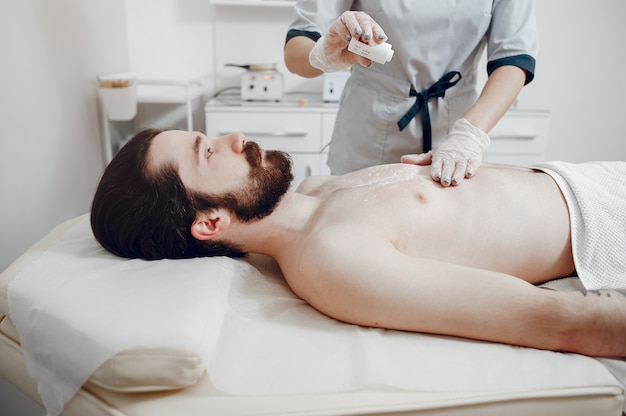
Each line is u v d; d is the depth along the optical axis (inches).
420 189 44.1
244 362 34.3
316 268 38.5
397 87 58.5
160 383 31.2
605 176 46.2
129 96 86.5
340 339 36.6
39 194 67.3
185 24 114.0
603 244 41.3
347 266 37.3
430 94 58.2
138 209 41.4
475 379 32.9
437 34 55.4
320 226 42.3
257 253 47.5
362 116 61.1
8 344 38.2
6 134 58.5
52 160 72.1
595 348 35.2
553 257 42.6
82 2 85.6
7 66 59.4
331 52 45.4
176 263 40.9
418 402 31.5
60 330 33.5
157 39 114.3
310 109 101.2
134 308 33.9
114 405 31.9
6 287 38.0
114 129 100.3
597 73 122.3
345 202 43.8
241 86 108.0
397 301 35.9
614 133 126.8
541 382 32.9
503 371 33.5
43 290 36.8
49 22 72.2
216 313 35.9
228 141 44.0
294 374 33.2
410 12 54.6
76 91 82.5
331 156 66.7
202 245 43.9
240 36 115.2
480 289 35.3
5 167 57.8
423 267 36.6
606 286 39.8
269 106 101.2
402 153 61.5
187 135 43.6
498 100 52.0
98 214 42.2
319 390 32.1
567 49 120.4
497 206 43.2
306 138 103.0
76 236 47.2
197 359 31.1
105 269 39.7
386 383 32.0
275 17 114.5
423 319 35.9
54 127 73.2
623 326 34.5
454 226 42.4
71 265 40.6
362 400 31.5
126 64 112.2
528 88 122.6
